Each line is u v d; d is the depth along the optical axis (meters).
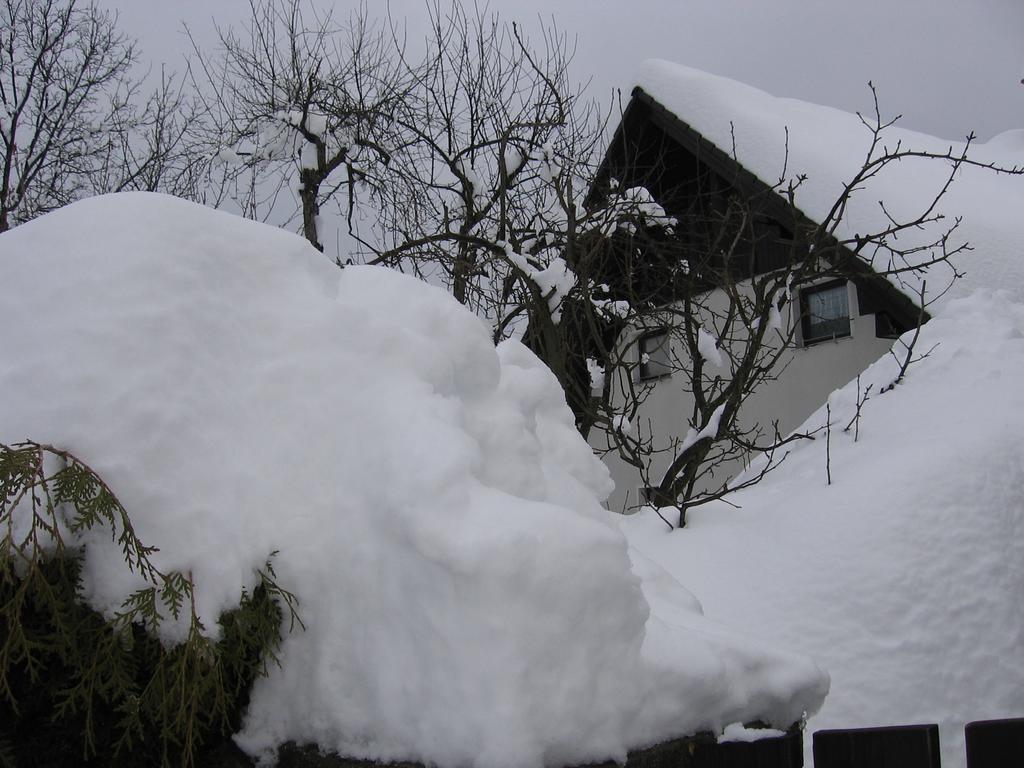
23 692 1.43
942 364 6.72
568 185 8.30
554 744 1.42
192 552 1.50
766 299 7.07
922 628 4.67
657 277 9.76
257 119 10.48
